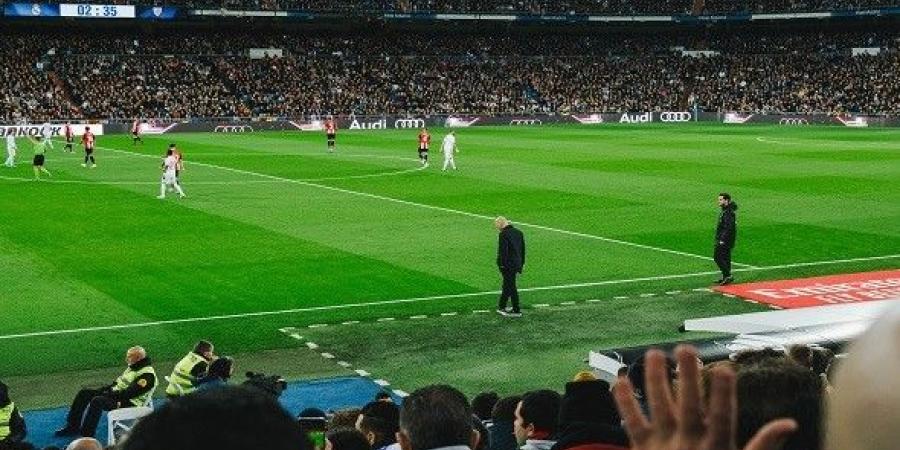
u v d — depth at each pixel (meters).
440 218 38.25
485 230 35.44
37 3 94.81
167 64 102.75
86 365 19.67
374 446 9.24
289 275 27.91
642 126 100.50
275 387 13.65
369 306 24.47
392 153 67.19
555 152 67.94
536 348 20.97
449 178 51.62
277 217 38.28
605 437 4.86
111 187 47.31
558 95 113.62
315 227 35.94
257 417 2.04
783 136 84.19
